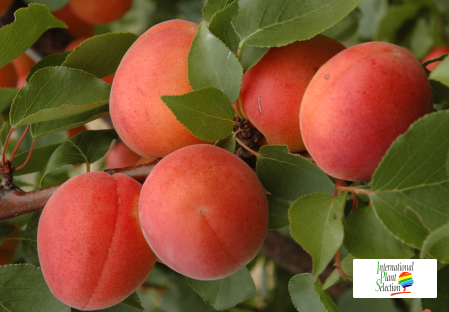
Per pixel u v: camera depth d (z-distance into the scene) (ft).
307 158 1.18
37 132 1.32
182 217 1.05
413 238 0.99
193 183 1.06
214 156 1.09
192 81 1.15
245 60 1.16
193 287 1.29
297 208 1.06
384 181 1.01
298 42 1.16
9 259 1.43
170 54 1.17
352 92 1.02
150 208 1.08
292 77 1.14
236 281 1.28
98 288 1.13
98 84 1.26
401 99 1.01
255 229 1.08
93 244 1.12
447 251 1.00
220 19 1.16
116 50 1.32
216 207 1.06
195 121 1.13
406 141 0.98
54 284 1.14
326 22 1.12
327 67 1.06
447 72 0.98
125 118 1.18
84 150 1.38
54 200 1.16
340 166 1.05
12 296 1.26
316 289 1.09
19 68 1.95
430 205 1.00
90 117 1.32
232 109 1.15
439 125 0.98
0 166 1.29
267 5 1.15
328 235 1.03
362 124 1.01
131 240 1.13
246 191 1.08
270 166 1.16
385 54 1.03
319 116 1.04
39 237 1.17
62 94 1.25
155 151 1.20
